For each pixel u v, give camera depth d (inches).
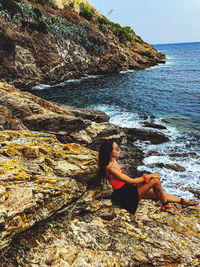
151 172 320.2
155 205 153.1
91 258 96.3
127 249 105.2
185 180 299.3
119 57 1593.3
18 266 86.7
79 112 369.4
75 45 1290.6
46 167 125.7
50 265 89.6
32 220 94.7
